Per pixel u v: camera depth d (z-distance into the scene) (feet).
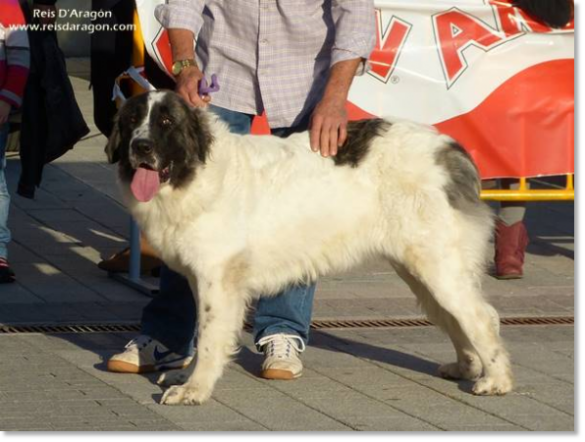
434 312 31.37
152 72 41.60
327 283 43.68
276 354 31.65
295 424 27.91
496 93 42.96
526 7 42.63
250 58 31.78
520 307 40.83
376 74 42.42
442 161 29.78
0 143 42.14
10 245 46.96
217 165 28.99
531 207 57.82
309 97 31.78
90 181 57.67
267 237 29.71
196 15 31.53
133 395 30.04
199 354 29.53
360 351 34.73
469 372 31.63
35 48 42.68
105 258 45.78
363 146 30.14
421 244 29.68
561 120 43.32
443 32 42.60
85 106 72.02
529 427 27.94
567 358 34.14
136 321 37.88
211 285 29.22
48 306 39.32
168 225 29.12
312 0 31.32
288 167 29.84
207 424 27.76
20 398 29.50
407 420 28.35
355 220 30.12
